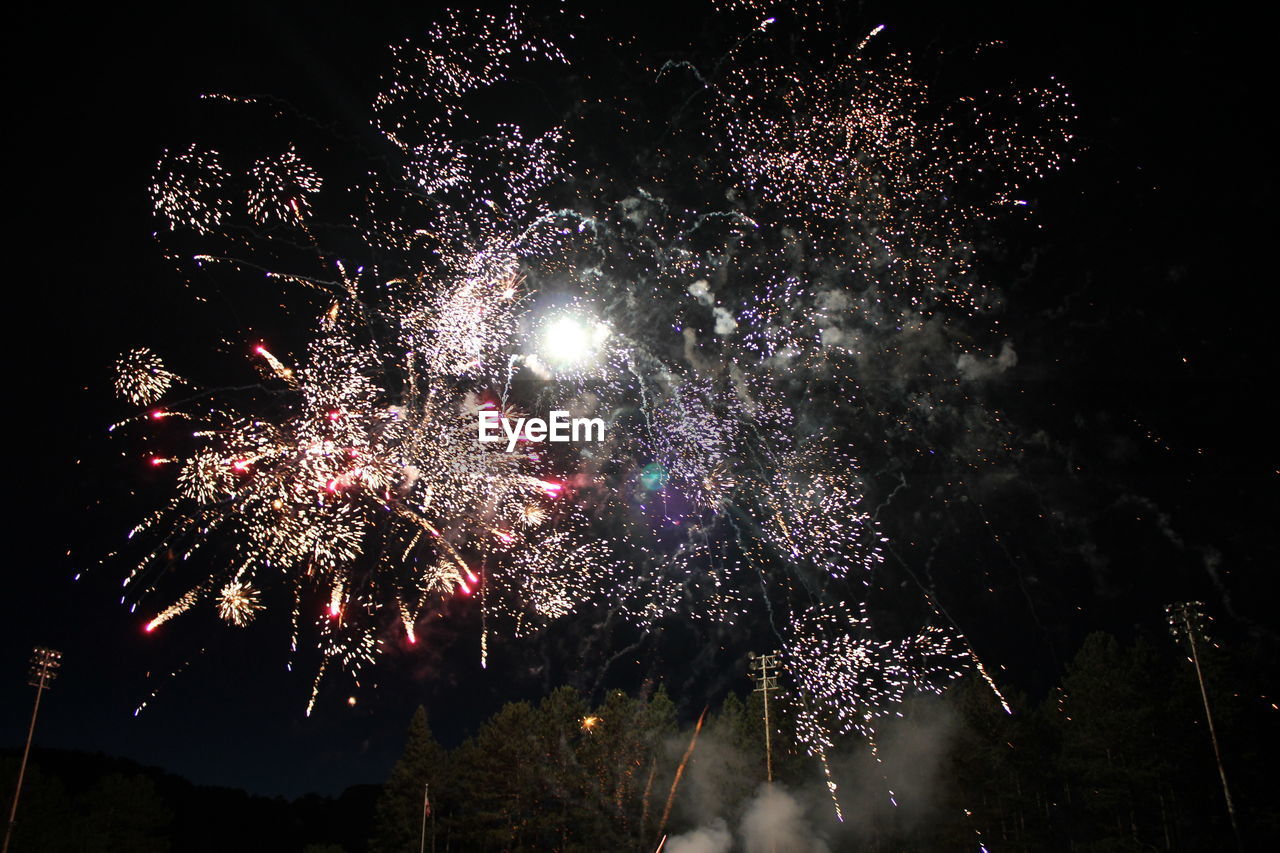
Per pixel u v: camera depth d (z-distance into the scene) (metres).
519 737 51.19
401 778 53.47
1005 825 41.16
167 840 50.03
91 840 42.62
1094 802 38.44
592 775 48.75
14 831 39.34
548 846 49.69
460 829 52.06
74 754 72.06
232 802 77.75
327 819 81.31
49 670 33.56
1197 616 29.12
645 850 46.16
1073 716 42.38
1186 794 35.69
